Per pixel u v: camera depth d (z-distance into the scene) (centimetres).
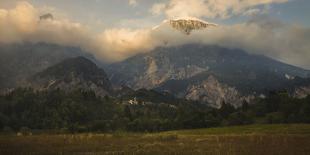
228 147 8094
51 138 11919
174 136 11850
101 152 7538
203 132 16312
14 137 13000
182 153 7119
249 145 8431
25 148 8406
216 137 11162
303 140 9356
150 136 12731
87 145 9219
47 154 7312
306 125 15775
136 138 11831
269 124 18488
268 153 6981
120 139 11450
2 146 8850
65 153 7444
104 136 13025
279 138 9981
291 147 7900
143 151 7556
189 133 16138
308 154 6812
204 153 7094
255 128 16000
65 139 11388
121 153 7275
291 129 13925
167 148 8138
